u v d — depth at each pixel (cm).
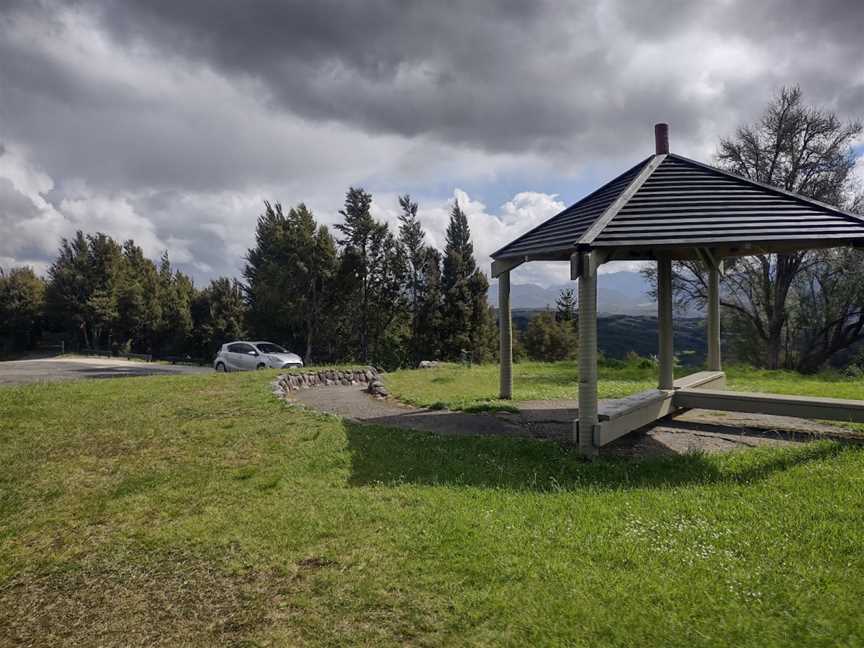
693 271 2448
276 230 4588
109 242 5788
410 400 1082
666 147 863
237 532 430
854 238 600
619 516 430
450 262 4809
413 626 296
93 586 366
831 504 434
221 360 2184
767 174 2359
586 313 628
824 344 2452
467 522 423
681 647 266
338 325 4678
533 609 303
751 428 755
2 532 455
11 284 5994
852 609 289
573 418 854
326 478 558
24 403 941
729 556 353
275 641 292
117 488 548
